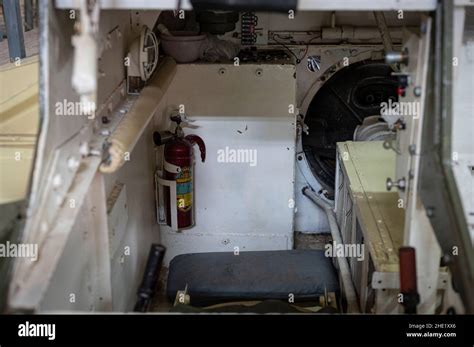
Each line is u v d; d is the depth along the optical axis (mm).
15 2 2285
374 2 1394
